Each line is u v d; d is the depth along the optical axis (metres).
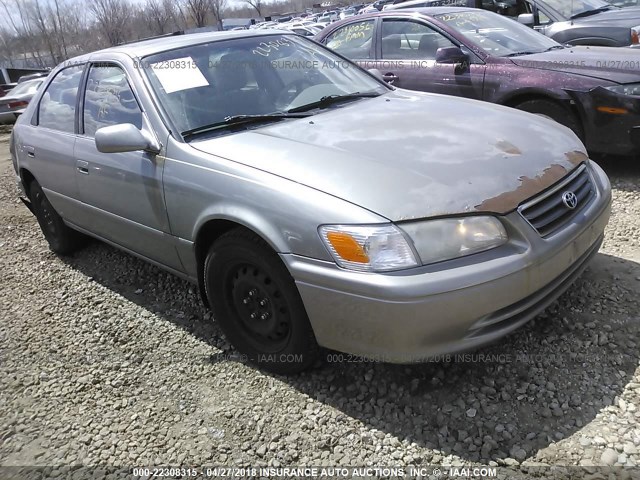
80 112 3.78
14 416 2.82
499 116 3.10
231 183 2.64
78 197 3.80
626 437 2.20
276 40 3.82
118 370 3.07
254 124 3.11
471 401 2.48
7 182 7.84
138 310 3.68
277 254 2.51
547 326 2.88
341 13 37.78
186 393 2.81
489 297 2.22
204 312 3.52
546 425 2.31
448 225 2.23
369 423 2.46
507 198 2.33
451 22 5.67
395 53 5.97
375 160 2.51
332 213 2.30
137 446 2.52
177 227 2.98
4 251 5.07
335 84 3.67
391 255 2.19
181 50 3.45
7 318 3.80
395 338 2.23
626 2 9.47
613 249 3.59
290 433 2.46
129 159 3.18
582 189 2.74
